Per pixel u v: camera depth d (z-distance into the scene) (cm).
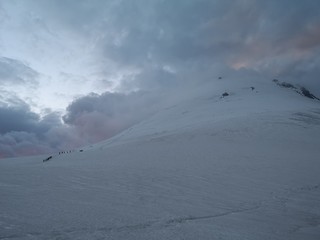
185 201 1158
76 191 1165
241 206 1166
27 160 4716
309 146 3500
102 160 2598
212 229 843
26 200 971
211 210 1062
